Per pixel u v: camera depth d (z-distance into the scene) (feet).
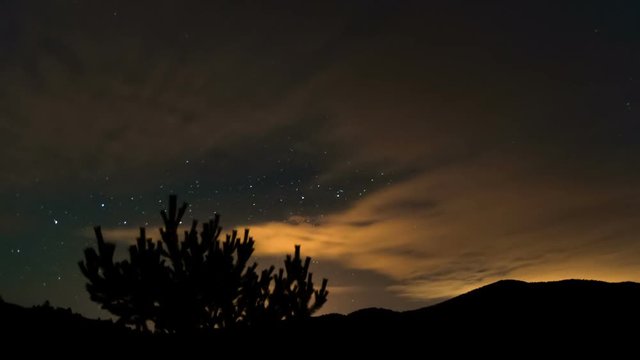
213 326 15.03
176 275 14.25
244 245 15.30
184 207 14.94
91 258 14.34
